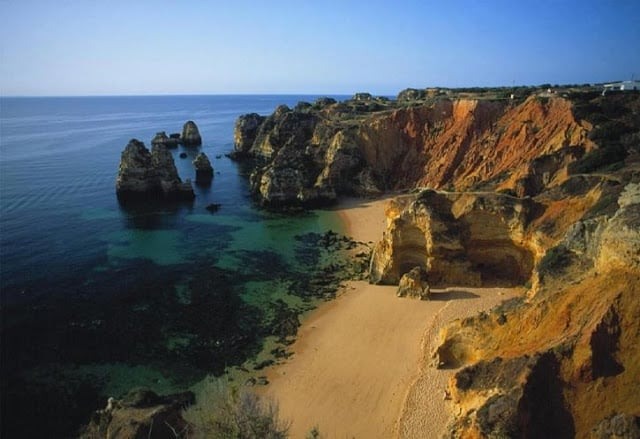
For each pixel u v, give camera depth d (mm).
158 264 54125
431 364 32594
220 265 54094
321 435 27938
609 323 22188
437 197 47625
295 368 34719
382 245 48312
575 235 31188
